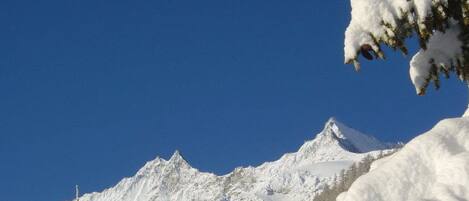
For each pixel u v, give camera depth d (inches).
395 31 332.2
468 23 332.2
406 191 255.6
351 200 259.4
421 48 344.8
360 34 338.0
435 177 255.9
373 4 335.3
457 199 241.8
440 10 331.0
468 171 247.0
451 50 346.6
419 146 264.4
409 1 331.0
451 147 261.6
